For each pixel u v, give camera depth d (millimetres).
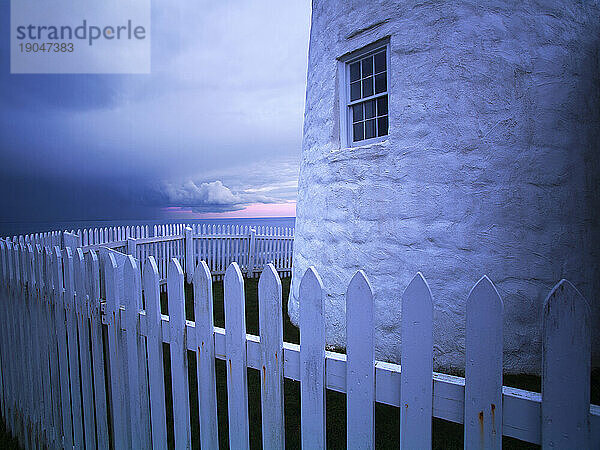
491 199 4059
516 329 4016
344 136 5133
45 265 2611
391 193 4457
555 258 4055
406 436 1242
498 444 1107
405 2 4395
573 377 1009
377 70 4828
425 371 1192
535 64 4098
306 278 1419
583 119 4266
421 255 4273
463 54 4137
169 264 1837
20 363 3006
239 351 1616
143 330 2008
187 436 1835
